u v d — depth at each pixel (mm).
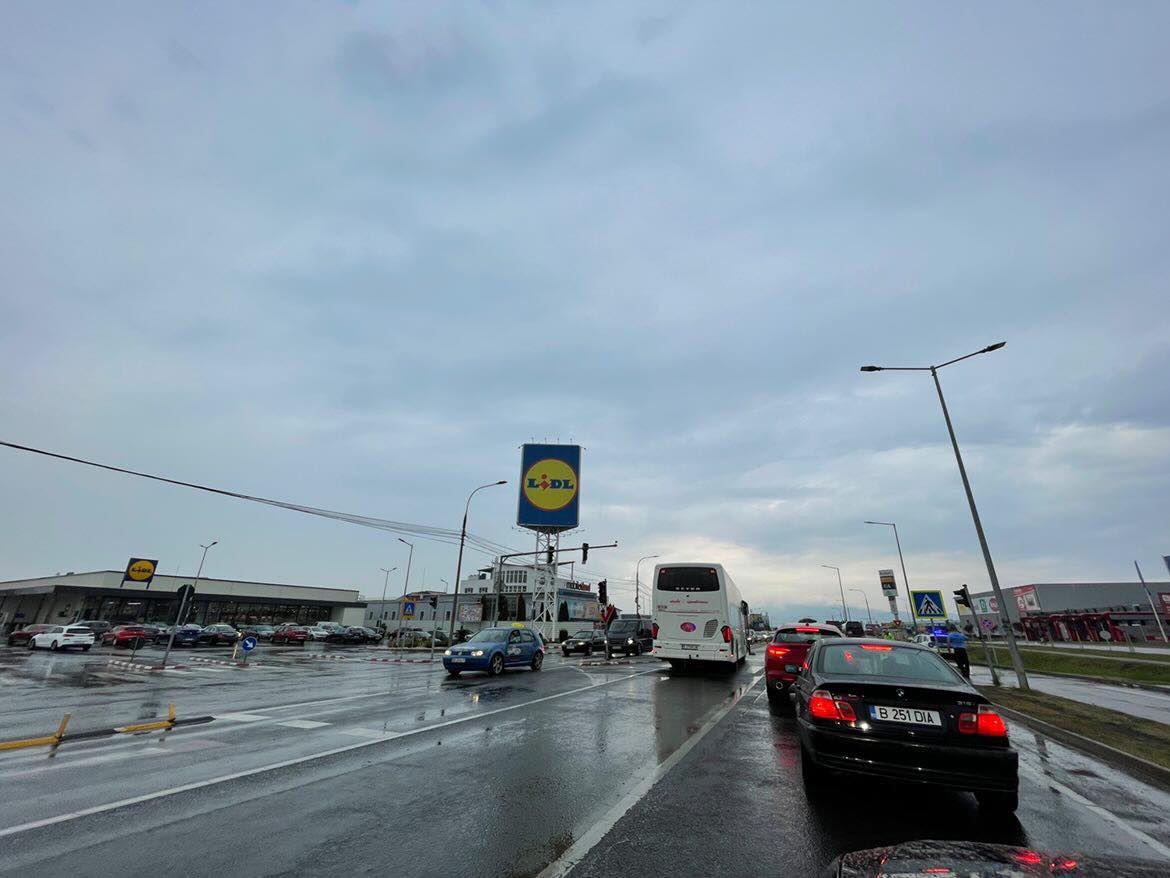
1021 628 70500
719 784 5965
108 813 4902
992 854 2748
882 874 2619
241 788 5629
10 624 59219
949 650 24656
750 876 3838
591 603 86438
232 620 65938
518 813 4984
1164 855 4332
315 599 73875
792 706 11453
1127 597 65688
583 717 9914
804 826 4781
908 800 5547
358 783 5820
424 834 4484
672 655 18594
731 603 19906
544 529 43344
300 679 16812
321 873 3793
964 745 5004
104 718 9688
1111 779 6742
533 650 20344
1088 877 2488
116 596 57844
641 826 4719
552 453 44219
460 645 18266
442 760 6770
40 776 6039
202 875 3742
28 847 4172
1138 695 16453
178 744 7582
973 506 17797
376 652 37594
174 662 23984
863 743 5164
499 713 10281
